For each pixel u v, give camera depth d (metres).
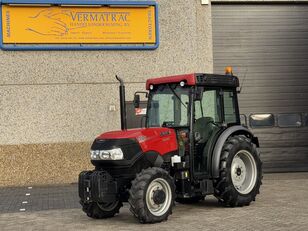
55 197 10.81
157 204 7.65
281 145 14.70
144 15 13.44
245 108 14.62
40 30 12.90
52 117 12.95
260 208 8.50
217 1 14.39
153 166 8.08
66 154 12.94
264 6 14.80
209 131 8.79
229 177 8.51
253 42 14.73
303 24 14.97
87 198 7.80
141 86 13.43
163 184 7.77
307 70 14.91
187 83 8.57
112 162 7.80
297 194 10.02
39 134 12.87
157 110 9.02
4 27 12.71
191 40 13.77
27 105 12.84
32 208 9.52
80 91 13.09
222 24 14.61
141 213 7.45
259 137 14.64
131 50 13.41
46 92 12.94
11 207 9.68
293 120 14.80
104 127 13.17
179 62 13.70
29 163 12.78
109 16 13.24
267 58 14.78
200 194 8.44
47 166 12.85
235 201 8.57
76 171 12.97
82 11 13.11
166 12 13.65
